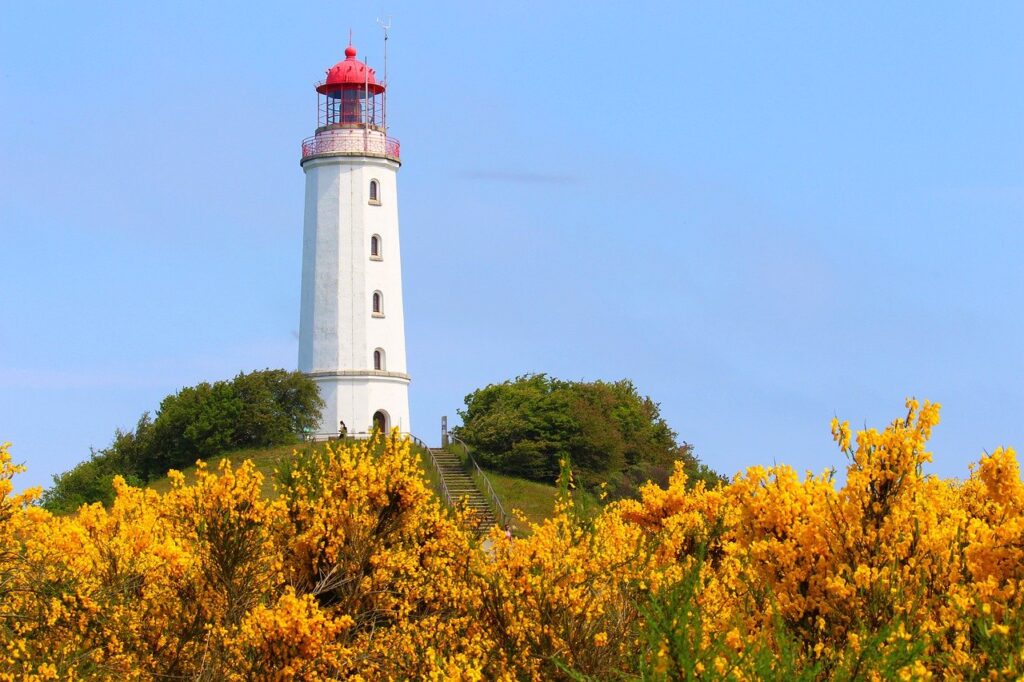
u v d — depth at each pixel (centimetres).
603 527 2281
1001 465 1697
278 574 2281
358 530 2386
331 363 9856
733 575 1702
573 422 8500
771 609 1491
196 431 8425
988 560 1531
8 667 1925
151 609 2206
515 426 8419
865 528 1627
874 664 1304
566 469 2547
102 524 2686
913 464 1638
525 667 1795
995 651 1305
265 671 1892
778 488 1789
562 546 2070
